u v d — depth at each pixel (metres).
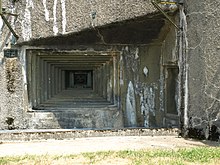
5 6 10.23
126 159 6.07
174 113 9.72
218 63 7.79
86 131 9.39
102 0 9.53
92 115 10.77
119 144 8.16
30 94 10.74
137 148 7.50
